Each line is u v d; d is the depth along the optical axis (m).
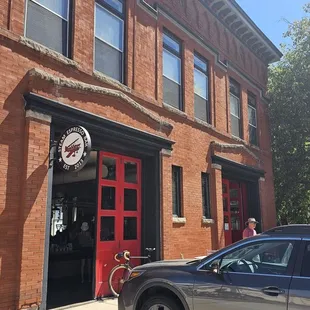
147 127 10.54
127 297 5.94
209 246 12.83
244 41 17.56
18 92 7.27
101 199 9.73
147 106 10.84
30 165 7.18
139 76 10.73
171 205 11.07
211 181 13.62
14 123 7.14
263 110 19.16
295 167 19.95
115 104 9.42
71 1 8.94
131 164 10.79
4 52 7.12
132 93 10.25
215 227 13.31
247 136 16.97
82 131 7.05
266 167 18.61
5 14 7.27
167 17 12.34
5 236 6.75
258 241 5.40
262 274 5.10
